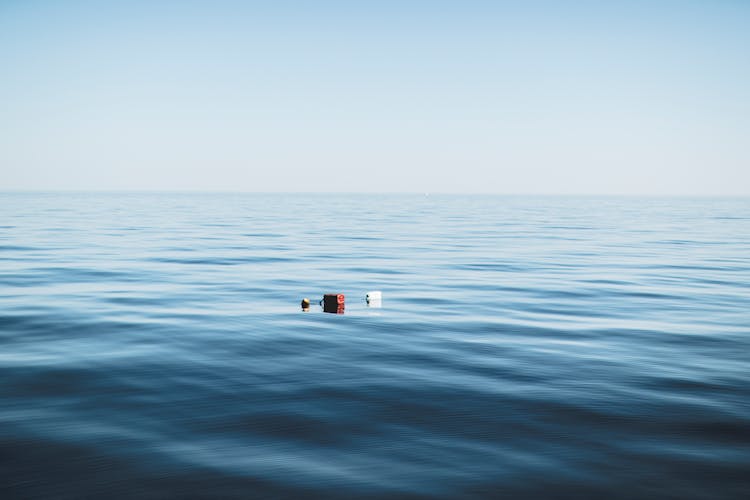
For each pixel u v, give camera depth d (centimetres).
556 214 14812
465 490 953
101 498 923
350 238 6681
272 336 2041
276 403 1351
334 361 1717
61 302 2645
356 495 938
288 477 995
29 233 6712
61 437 1150
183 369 1622
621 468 1032
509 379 1546
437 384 1498
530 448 1112
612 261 4591
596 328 2209
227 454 1081
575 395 1418
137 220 9969
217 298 2812
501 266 4216
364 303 2730
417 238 6775
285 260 4438
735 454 1091
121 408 1314
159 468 1024
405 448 1110
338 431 1189
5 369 1608
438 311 2544
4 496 925
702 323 2311
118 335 2030
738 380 1547
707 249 5647
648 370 1639
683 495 942
